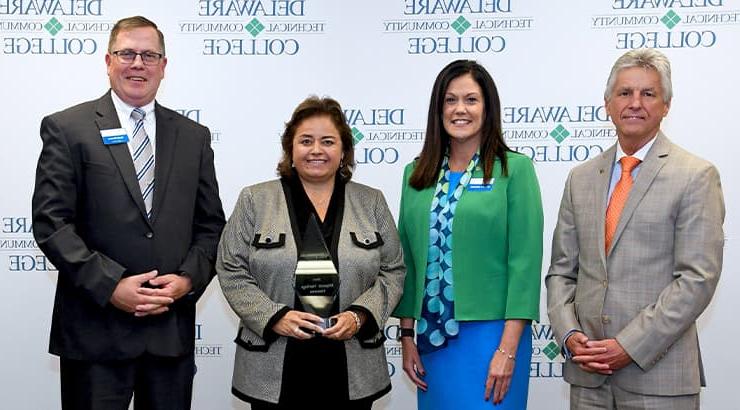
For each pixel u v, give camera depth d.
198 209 2.33
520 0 3.17
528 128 3.20
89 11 3.23
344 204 2.20
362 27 3.22
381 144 3.26
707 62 3.09
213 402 3.34
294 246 2.08
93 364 2.15
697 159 1.97
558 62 3.17
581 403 2.10
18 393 3.29
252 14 3.23
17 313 3.28
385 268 2.21
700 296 1.86
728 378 3.14
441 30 3.20
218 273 2.17
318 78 3.24
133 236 2.13
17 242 3.26
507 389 2.14
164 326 2.19
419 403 2.32
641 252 1.96
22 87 3.23
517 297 2.11
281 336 2.06
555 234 2.23
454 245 2.15
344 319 2.00
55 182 2.11
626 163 2.06
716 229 1.90
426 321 2.21
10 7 3.22
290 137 2.20
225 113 3.25
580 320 2.06
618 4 3.13
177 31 3.23
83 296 2.12
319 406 2.06
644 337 1.89
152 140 2.27
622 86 2.00
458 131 2.16
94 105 2.24
